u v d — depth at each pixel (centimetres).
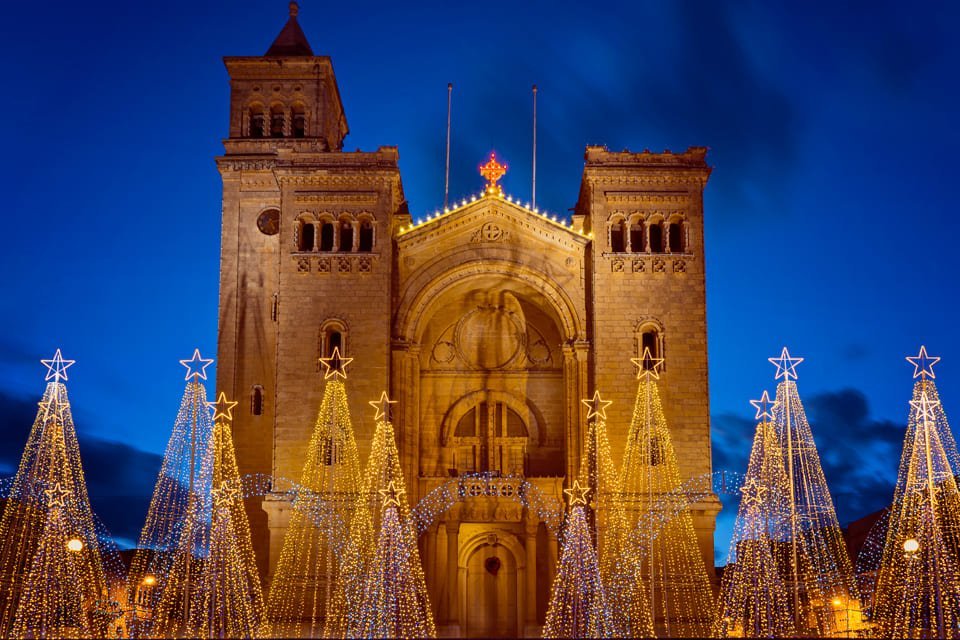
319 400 7262
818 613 6975
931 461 5916
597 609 6738
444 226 7606
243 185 7938
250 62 8412
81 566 6806
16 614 6625
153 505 7206
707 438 7175
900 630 6400
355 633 6744
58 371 6562
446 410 7869
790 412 6600
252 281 7819
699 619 6894
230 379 7675
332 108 8819
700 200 7469
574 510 6875
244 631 6775
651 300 7344
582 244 7544
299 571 7025
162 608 6756
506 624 7581
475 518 7388
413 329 7544
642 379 7244
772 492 6706
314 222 7519
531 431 7844
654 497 7069
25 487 6519
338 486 7144
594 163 7500
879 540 8738
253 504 7550
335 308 7375
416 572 7012
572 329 7481
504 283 7738
